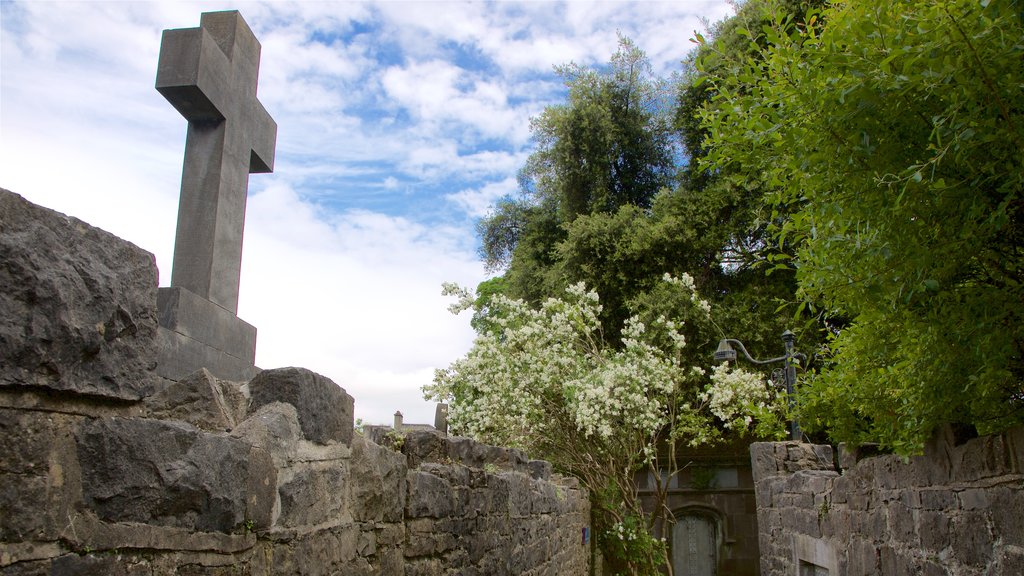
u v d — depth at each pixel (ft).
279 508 8.92
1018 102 9.55
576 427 38.83
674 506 56.54
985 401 12.34
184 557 7.07
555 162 76.79
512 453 24.73
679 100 65.31
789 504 28.25
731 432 54.03
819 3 27.55
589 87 75.97
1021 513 11.46
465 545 17.06
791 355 28.73
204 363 17.15
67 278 6.05
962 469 13.43
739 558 55.36
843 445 18.83
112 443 6.35
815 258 12.35
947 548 14.20
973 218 10.21
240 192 19.38
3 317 5.49
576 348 40.73
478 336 38.24
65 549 5.89
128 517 6.45
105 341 6.43
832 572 22.35
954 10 9.29
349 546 10.98
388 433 17.49
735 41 51.57
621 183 76.95
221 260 18.28
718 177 60.80
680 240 57.57
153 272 7.12
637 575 40.37
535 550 25.38
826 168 11.33
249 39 20.02
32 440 5.72
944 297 10.94
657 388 40.32
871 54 10.25
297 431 9.55
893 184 10.57
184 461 7.12
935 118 9.51
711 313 53.57
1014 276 11.25
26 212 5.76
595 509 43.75
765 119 11.60
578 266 61.98
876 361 14.46
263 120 20.83
